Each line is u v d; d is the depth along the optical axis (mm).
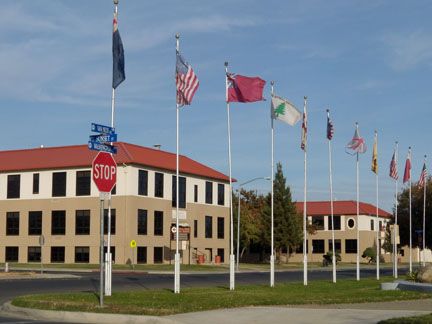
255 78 25641
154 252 65250
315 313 16734
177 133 23609
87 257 63812
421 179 46469
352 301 20312
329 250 103312
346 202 105125
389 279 36625
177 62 23219
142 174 64625
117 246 62469
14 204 68125
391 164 40938
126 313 16766
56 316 17047
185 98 23125
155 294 22250
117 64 20062
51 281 34250
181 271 53344
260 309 17797
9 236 68000
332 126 34094
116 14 20188
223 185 77625
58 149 70062
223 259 76562
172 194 68688
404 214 66062
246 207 88750
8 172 68500
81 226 64438
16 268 55906
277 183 86562
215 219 75438
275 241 85688
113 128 18484
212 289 26234
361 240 102188
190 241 70562
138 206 63469
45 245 65938
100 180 17953
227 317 16203
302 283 32469
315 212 104500
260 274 50219
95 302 19078
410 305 19016
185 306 18266
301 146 30844
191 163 75250
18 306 18594
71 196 65188
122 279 38312
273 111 28406
